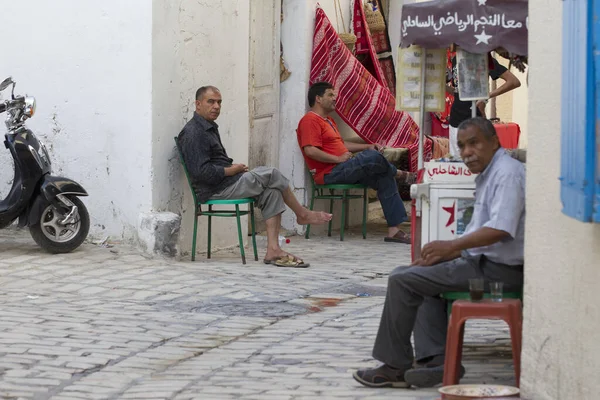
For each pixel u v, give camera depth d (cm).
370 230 1552
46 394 655
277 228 1169
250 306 933
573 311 528
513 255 640
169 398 643
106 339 796
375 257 1256
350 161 1370
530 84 587
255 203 1179
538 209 578
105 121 1173
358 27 1566
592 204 471
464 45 781
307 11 1423
